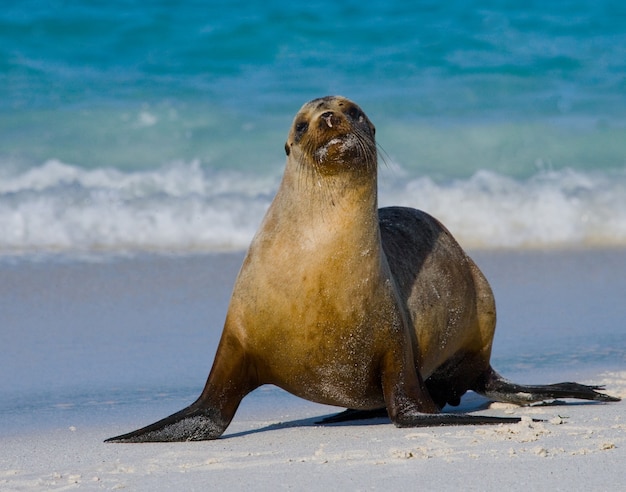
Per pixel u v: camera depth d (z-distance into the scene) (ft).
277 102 259.80
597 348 127.24
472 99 270.05
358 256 88.94
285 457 78.69
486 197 206.69
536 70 292.61
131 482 72.43
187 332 133.28
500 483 68.33
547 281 165.48
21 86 263.90
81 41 295.89
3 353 122.31
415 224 105.91
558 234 196.85
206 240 187.32
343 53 301.43
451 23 326.65
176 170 214.69
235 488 69.87
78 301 147.43
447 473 71.05
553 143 239.50
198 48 297.74
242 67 290.97
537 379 112.98
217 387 90.68
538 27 324.60
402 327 92.94
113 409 100.99
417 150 232.94
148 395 106.52
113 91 263.70
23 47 290.56
